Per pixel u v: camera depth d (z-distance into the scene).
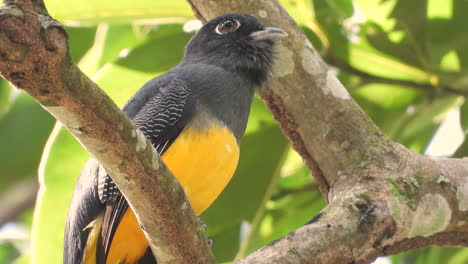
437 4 12.15
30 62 6.11
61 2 11.94
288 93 10.70
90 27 13.87
